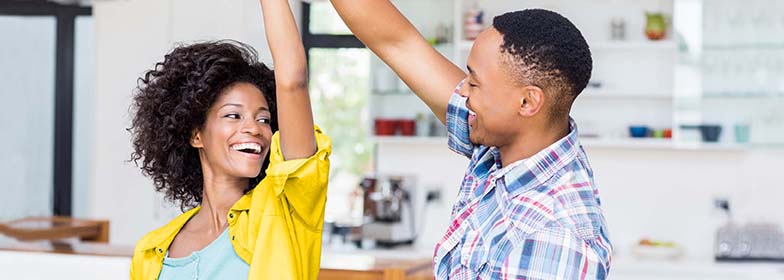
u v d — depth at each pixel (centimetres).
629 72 541
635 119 540
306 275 181
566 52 151
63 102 604
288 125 168
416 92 178
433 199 558
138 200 552
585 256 144
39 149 608
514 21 153
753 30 511
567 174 153
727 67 514
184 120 186
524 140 157
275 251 175
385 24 175
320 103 595
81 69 604
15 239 416
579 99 545
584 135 534
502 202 154
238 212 183
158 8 540
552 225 146
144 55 544
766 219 527
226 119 184
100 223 441
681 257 525
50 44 603
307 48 590
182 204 204
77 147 607
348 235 568
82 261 313
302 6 588
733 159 531
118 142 552
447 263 160
